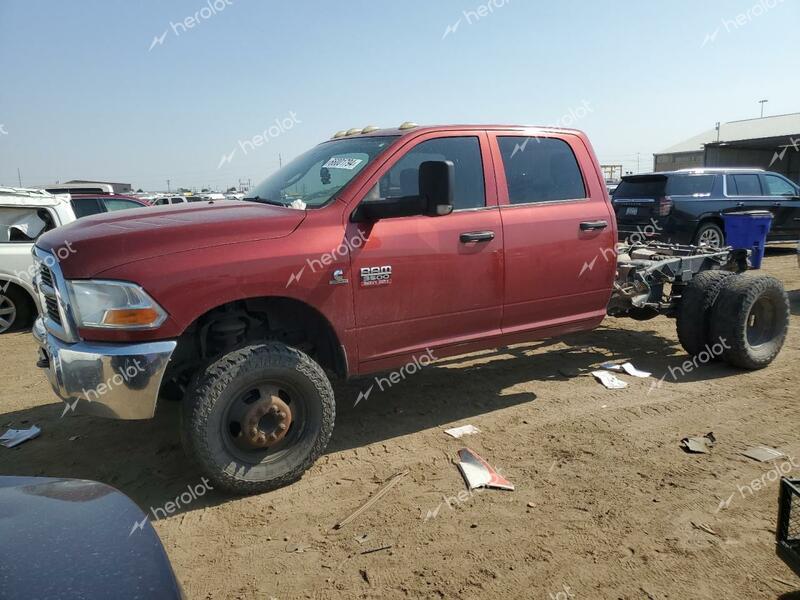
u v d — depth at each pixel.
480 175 4.12
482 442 3.93
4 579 1.29
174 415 4.53
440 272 3.84
